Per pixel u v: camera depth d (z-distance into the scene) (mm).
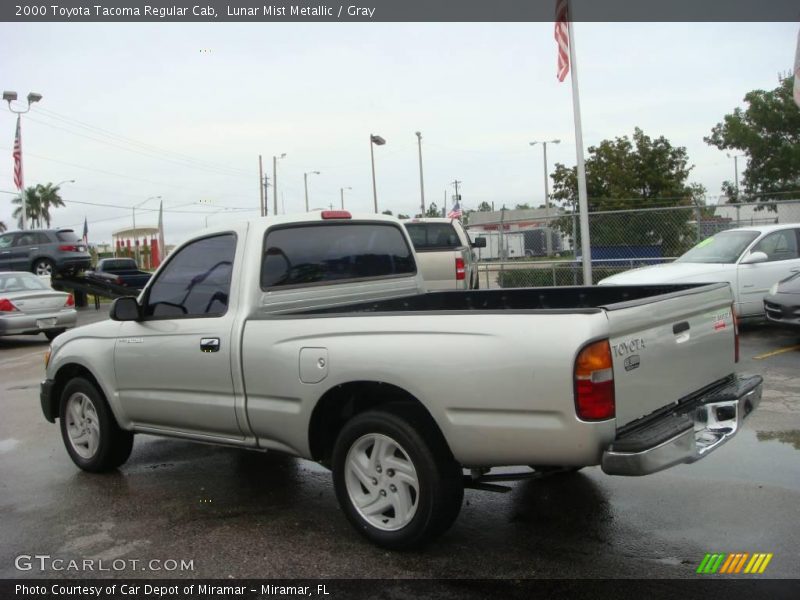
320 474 5484
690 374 4043
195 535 4320
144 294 5211
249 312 4535
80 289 23312
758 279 10703
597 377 3293
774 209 17906
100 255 81625
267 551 4039
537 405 3373
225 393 4566
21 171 28016
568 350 3303
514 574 3645
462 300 5730
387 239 5711
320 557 3934
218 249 4820
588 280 13938
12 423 7684
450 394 3582
